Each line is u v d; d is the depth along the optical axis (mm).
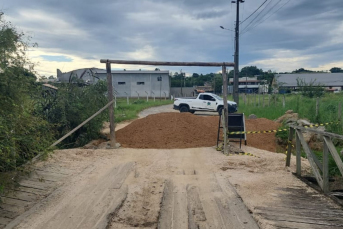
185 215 5129
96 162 8422
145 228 4730
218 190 6270
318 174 6352
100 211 5270
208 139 11727
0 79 5531
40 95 10844
